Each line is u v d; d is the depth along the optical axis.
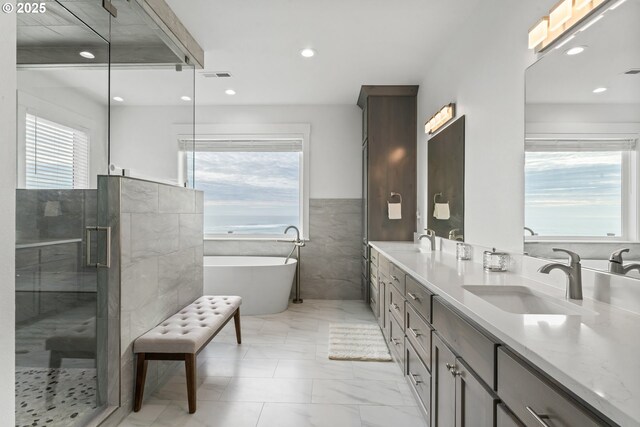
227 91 4.45
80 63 1.97
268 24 2.88
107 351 2.01
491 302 1.70
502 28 2.16
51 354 1.86
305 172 4.96
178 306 2.79
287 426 2.00
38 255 1.81
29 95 1.76
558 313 1.46
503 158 2.15
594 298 1.46
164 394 2.36
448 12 2.66
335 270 4.96
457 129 2.90
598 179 1.41
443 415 1.60
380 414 2.11
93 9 2.13
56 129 1.86
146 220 2.31
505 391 1.05
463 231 2.79
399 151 4.35
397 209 4.26
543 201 1.75
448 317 1.54
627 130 1.25
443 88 3.32
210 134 5.02
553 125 1.67
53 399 1.87
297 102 4.88
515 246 2.02
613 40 1.33
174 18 2.72
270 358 2.93
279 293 4.24
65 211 1.90
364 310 4.36
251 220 5.14
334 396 2.32
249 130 5.00
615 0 1.32
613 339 0.98
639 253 1.24
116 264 2.03
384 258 3.25
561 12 1.53
